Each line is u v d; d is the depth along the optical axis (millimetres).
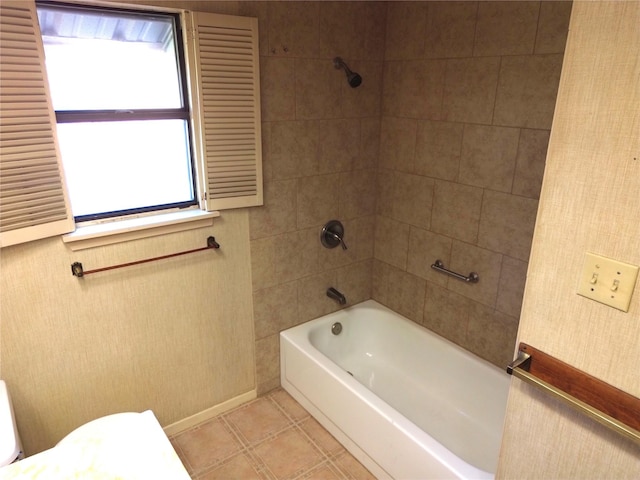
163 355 2219
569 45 964
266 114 2195
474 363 2396
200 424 2457
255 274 2420
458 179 2305
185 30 1874
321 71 2309
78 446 1295
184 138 2066
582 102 967
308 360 2418
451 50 2188
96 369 2020
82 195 1863
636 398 1006
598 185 978
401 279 2795
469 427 2359
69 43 1684
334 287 2814
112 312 1993
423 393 2629
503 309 2250
